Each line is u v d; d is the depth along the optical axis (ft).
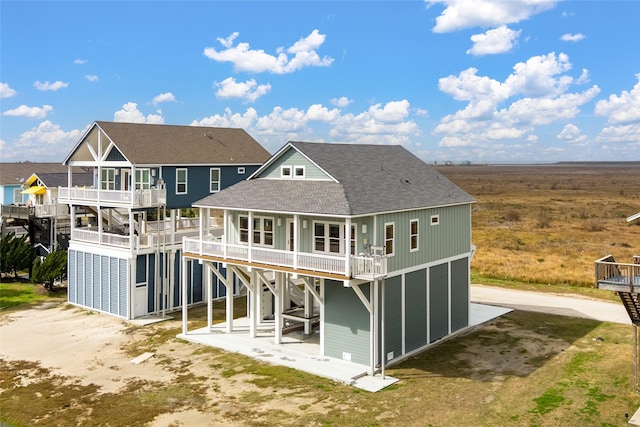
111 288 106.42
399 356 78.59
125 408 64.03
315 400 63.98
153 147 109.19
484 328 92.58
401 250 78.84
